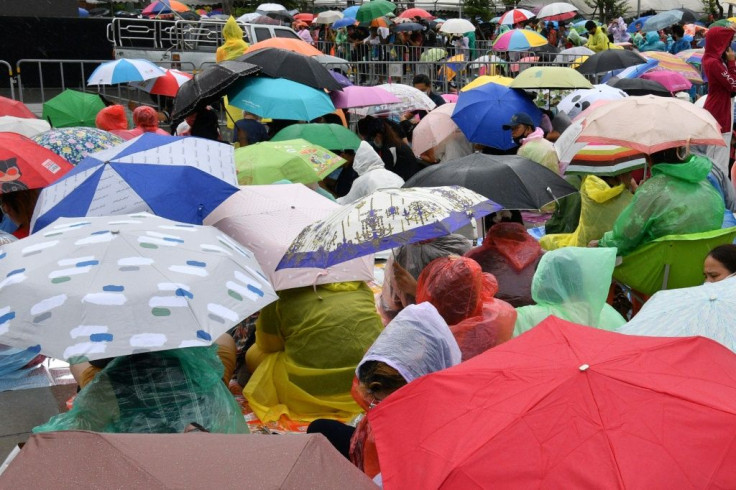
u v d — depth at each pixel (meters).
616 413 2.60
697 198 5.88
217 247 4.09
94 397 3.80
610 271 4.65
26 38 15.88
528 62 18.16
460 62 17.55
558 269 4.67
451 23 25.64
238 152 7.89
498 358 3.02
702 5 34.47
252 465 2.34
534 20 29.20
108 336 3.46
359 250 4.41
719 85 10.78
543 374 2.78
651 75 14.97
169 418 3.81
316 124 9.66
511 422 2.62
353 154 9.88
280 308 5.47
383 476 2.79
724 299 3.88
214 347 4.09
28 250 3.93
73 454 2.40
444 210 4.57
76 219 4.33
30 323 3.51
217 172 5.48
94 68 16.34
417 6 35.19
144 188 5.18
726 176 8.24
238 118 12.83
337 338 5.31
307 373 5.34
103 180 5.21
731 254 4.78
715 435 2.54
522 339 3.17
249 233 5.63
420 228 4.45
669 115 6.06
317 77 10.78
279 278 5.39
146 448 2.43
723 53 10.87
